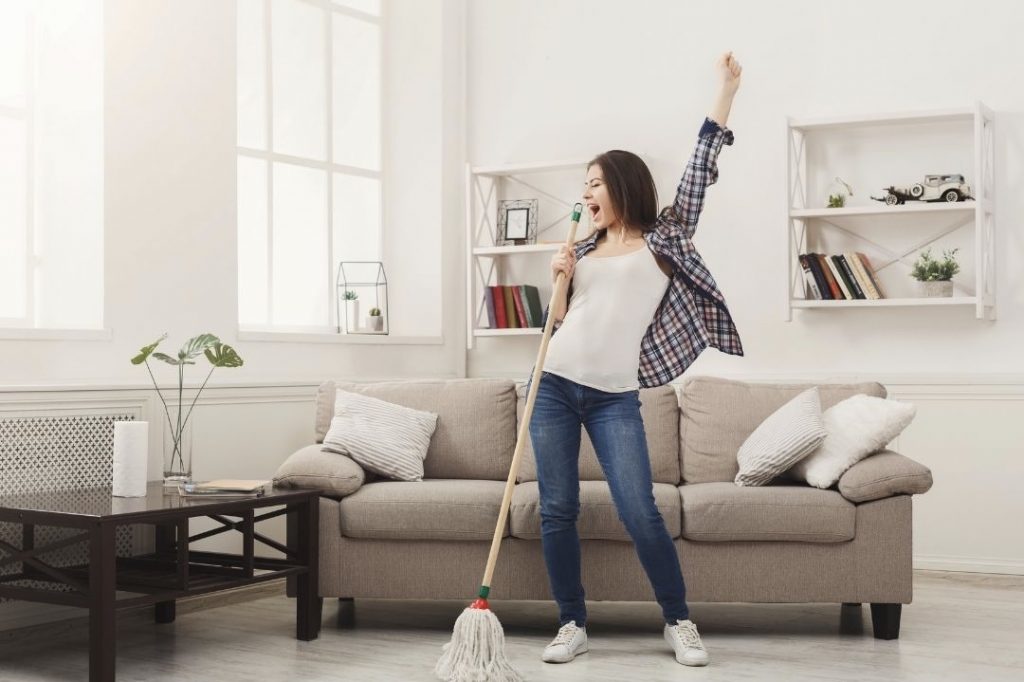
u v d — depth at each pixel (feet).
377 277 18.30
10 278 12.99
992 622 12.07
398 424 12.55
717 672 9.90
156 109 13.56
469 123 18.71
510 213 18.19
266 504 10.77
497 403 13.03
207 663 10.31
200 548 13.84
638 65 17.52
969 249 15.39
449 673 9.27
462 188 18.65
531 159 18.31
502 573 11.36
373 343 17.04
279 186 16.79
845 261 15.57
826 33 16.26
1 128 12.87
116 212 13.08
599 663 10.22
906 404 11.47
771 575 11.17
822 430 11.58
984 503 15.10
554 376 10.34
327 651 10.77
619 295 10.21
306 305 17.16
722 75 10.53
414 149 18.43
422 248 18.37
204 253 14.19
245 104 16.25
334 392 13.32
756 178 16.65
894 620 11.19
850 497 11.10
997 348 15.25
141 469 11.05
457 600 13.23
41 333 12.25
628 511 10.15
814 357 16.26
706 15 17.04
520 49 18.39
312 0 17.28
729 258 16.80
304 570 11.21
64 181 13.17
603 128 17.78
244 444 14.29
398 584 11.46
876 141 15.90
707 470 12.42
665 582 10.28
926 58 15.70
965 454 15.20
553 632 11.57
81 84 13.09
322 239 17.37
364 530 11.42
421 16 18.40
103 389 12.44
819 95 16.31
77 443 12.21
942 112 14.97
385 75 18.57
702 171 10.50
